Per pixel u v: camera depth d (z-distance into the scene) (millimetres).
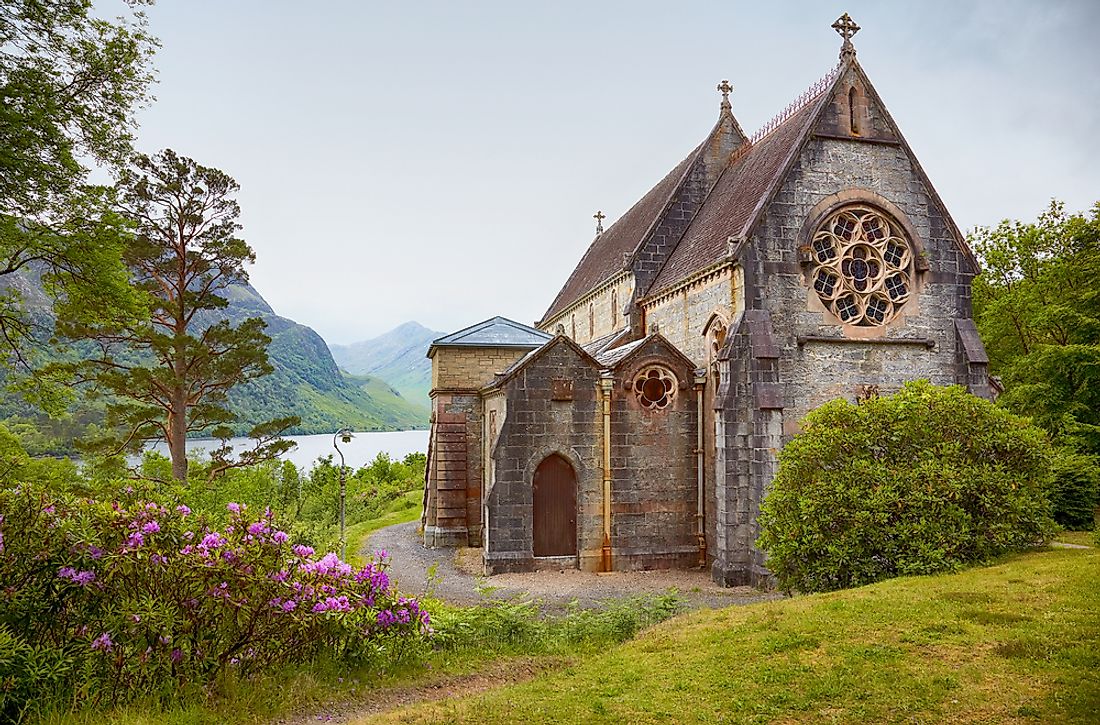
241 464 38875
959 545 15516
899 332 24406
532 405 24719
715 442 23531
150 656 10242
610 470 25031
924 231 24969
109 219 19562
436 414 32344
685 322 27469
